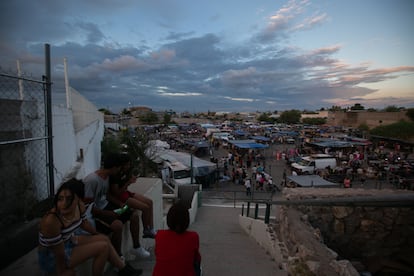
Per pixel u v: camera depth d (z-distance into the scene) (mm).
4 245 2916
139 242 3789
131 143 19766
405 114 49844
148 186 4906
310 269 3016
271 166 26906
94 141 14391
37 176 4055
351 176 20859
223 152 36062
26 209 3625
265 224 5535
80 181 2443
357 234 4844
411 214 4676
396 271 4512
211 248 5367
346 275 2656
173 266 2158
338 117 71375
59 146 5672
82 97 11133
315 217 4875
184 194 14688
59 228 2223
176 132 54344
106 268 3207
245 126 75750
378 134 43562
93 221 2996
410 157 31250
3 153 3348
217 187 19281
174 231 2277
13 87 3564
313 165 23828
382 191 5297
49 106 3980
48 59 3945
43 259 2330
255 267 4070
